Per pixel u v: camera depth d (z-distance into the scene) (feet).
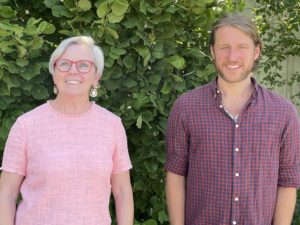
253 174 7.21
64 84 6.89
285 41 16.94
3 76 7.95
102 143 6.91
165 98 9.00
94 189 6.73
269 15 16.47
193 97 7.52
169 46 9.04
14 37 7.83
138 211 9.92
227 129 7.23
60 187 6.55
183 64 8.74
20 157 6.72
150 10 8.51
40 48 8.44
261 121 7.20
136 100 8.62
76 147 6.73
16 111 8.29
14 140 6.73
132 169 9.39
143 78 8.80
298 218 12.36
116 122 7.20
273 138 7.22
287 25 16.69
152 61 8.71
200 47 9.68
